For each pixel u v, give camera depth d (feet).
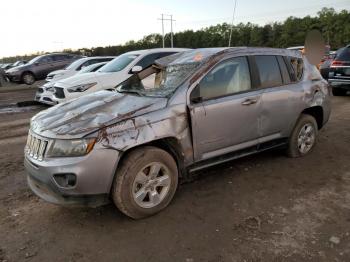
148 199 11.68
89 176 10.26
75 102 13.42
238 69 13.97
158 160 11.50
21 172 16.35
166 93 12.35
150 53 30.45
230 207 12.25
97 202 10.71
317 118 18.06
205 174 15.23
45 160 10.58
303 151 17.16
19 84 68.74
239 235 10.50
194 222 11.31
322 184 14.02
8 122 29.55
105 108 11.97
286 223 11.10
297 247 9.84
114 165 10.56
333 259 9.30
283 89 15.29
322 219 11.30
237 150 14.02
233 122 13.46
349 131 21.94
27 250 10.05
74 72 45.52
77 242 10.39
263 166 16.03
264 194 13.21
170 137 11.81
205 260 9.39
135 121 10.96
